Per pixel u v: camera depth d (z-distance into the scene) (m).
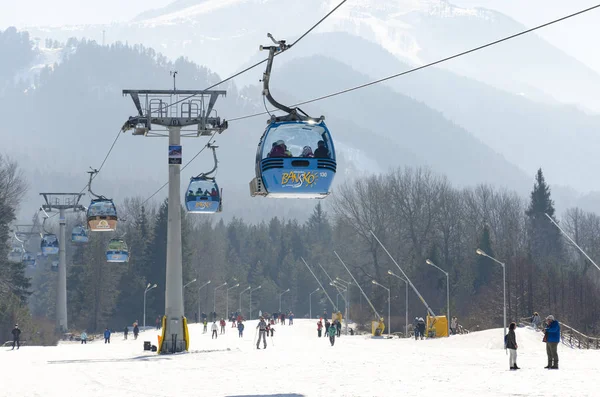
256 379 47.03
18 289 167.38
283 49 40.03
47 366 62.19
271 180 39.47
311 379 46.50
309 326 178.62
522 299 161.25
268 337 127.44
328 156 39.69
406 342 106.31
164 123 75.94
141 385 44.81
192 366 58.66
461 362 60.50
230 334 142.00
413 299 194.88
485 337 101.81
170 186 76.38
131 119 75.44
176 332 76.00
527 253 182.00
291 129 39.59
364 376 48.19
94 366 61.12
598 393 37.19
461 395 37.16
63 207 159.38
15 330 98.50
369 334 174.38
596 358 64.44
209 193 78.62
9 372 56.31
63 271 158.75
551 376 46.72
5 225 163.00
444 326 128.25
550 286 165.62
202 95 77.12
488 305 168.38
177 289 76.12
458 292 197.75
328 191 40.09
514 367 52.31
